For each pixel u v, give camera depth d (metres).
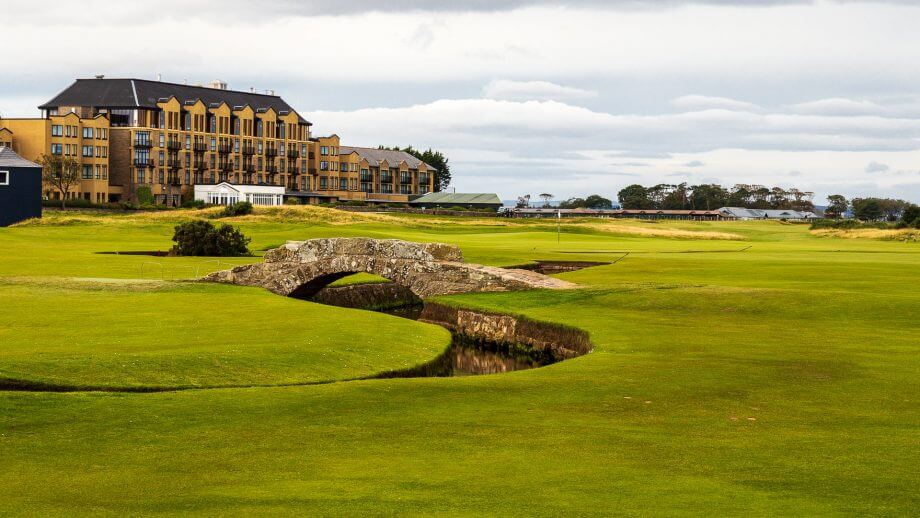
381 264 53.62
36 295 49.44
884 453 21.22
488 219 168.12
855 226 189.38
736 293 48.88
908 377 29.84
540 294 51.53
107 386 28.83
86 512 17.50
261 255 86.12
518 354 43.72
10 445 22.14
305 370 32.16
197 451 21.73
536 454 21.33
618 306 47.84
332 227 128.38
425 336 41.12
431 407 26.06
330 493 18.56
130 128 186.75
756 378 29.80
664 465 20.39
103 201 186.12
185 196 191.00
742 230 176.75
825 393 27.58
